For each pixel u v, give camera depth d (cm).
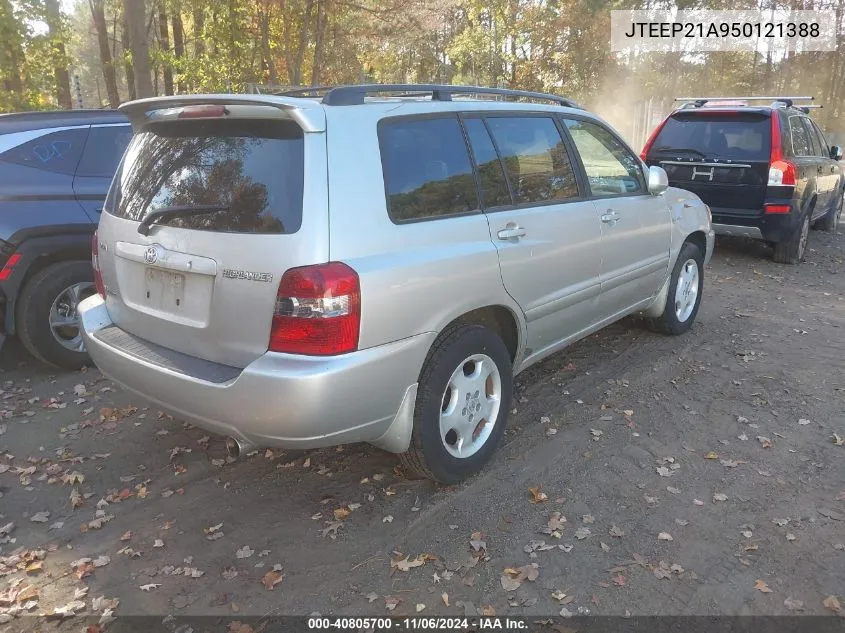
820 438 404
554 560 298
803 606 270
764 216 809
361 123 300
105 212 364
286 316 273
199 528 327
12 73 1289
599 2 2889
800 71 4084
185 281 306
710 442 400
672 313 566
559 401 457
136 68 1247
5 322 488
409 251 304
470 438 358
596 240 432
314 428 278
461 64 3312
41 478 373
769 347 559
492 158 366
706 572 289
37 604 278
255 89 468
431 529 321
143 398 331
